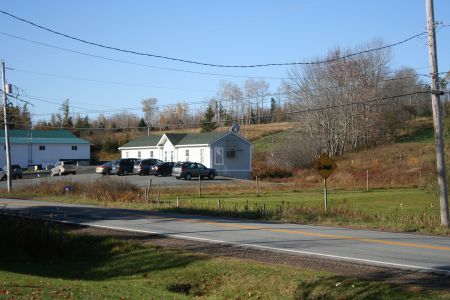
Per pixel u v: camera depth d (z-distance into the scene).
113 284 11.50
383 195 38.97
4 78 43.31
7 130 42.94
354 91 70.94
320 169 24.23
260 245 15.65
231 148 63.97
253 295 11.19
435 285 10.40
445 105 24.70
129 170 59.69
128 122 134.62
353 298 10.05
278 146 74.81
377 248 14.92
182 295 10.99
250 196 38.75
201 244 16.12
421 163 57.06
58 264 14.91
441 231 18.70
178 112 130.62
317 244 15.75
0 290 9.60
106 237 17.45
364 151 70.69
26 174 70.00
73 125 126.06
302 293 10.72
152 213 25.86
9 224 16.94
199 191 39.62
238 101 120.44
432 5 20.61
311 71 72.25
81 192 36.47
